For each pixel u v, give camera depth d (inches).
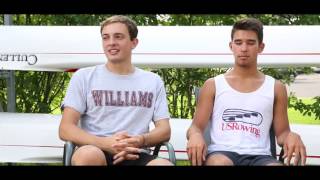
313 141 131.0
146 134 93.5
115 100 97.3
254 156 94.4
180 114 165.5
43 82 167.5
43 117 140.1
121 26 96.9
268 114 98.0
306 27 137.8
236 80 98.8
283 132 98.3
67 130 92.7
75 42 139.9
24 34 141.0
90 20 160.4
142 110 97.8
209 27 139.9
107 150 90.2
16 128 136.3
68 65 141.2
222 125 98.2
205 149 91.4
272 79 99.6
